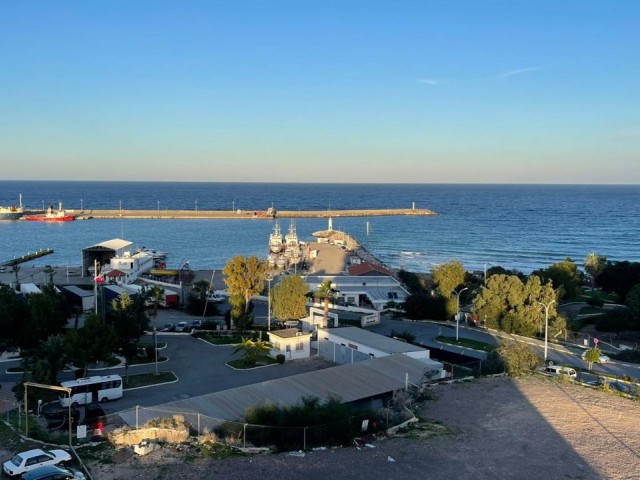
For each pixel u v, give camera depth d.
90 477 32.09
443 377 60.41
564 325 89.00
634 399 55.50
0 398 50.53
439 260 188.00
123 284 111.31
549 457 41.00
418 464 38.19
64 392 48.84
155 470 33.47
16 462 32.00
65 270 142.00
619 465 40.00
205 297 100.62
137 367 63.94
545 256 197.12
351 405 47.84
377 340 67.25
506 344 68.69
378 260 175.00
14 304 63.50
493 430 46.12
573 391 57.53
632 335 90.56
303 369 65.00
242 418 42.00
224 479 33.00
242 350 72.00
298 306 87.31
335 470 35.94
